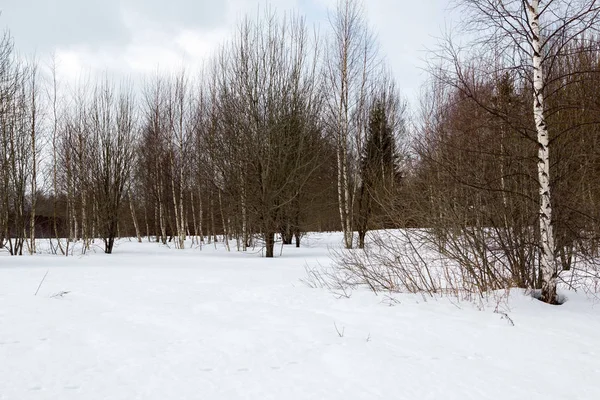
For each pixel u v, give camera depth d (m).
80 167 21.72
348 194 21.33
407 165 10.48
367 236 10.05
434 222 8.54
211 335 5.27
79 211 24.38
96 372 3.96
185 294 8.04
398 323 6.07
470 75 8.10
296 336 5.31
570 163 8.30
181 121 27.30
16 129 19.47
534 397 3.69
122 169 22.30
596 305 7.11
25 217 21.33
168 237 37.44
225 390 3.66
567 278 8.63
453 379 4.05
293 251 21.17
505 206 8.36
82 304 6.85
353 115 22.00
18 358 4.23
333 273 10.60
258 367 4.23
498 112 7.70
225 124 19.78
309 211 22.50
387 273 9.05
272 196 18.14
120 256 18.41
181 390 3.63
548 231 7.30
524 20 7.21
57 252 21.94
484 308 6.96
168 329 5.48
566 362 4.59
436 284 8.92
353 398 3.57
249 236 22.41
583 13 6.53
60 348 4.57
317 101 21.22
